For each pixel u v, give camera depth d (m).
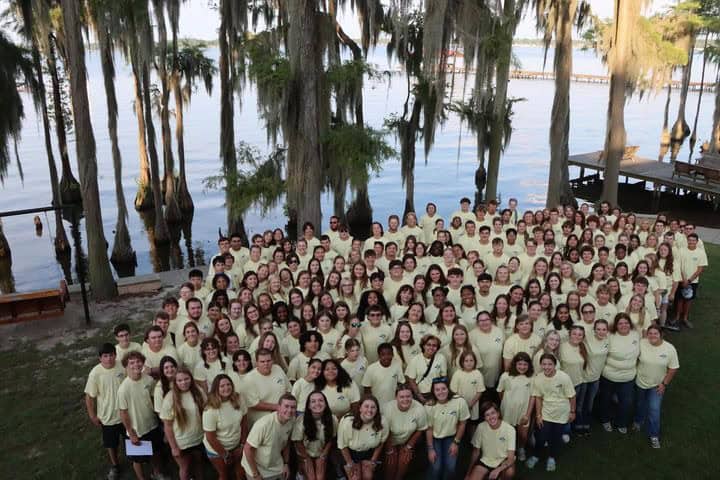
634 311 8.12
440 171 37.19
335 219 12.12
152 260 22.67
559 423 6.91
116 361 6.91
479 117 21.25
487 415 6.12
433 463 6.43
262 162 16.56
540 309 7.43
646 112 65.94
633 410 8.28
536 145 45.66
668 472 7.08
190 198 29.14
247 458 5.84
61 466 7.30
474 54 16.47
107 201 30.95
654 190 27.56
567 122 22.92
